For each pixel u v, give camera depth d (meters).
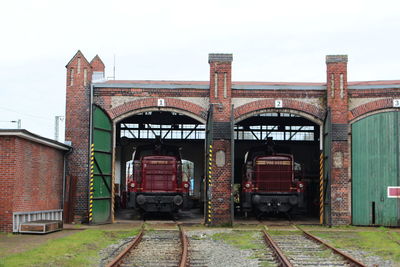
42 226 18.00
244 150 36.28
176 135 38.25
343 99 23.69
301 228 22.14
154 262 12.58
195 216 28.95
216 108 23.72
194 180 37.97
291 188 26.28
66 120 23.86
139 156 27.27
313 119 24.30
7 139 18.08
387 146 23.56
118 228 21.44
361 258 13.77
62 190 23.47
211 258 13.38
